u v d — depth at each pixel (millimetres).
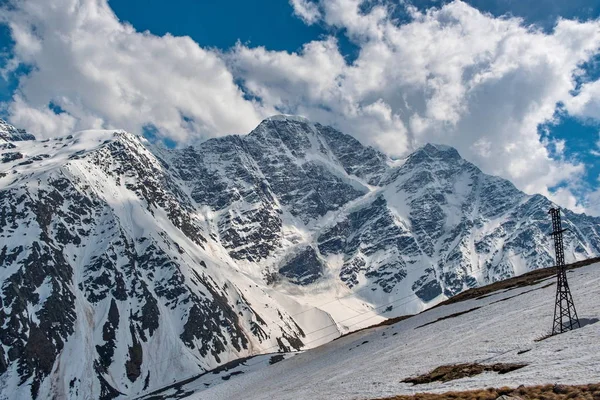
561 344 54469
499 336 71812
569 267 159125
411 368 71188
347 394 68312
